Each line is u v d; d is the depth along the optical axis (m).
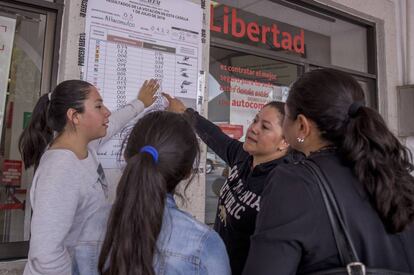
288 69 2.92
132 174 0.78
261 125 1.38
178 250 0.81
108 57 1.83
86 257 0.87
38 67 1.81
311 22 3.14
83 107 1.26
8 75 1.74
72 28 1.76
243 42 2.66
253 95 2.68
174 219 0.85
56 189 1.09
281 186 0.84
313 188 0.82
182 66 2.08
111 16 1.85
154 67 1.98
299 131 0.94
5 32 1.73
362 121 0.82
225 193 1.45
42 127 1.38
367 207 0.81
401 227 0.77
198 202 2.12
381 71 3.50
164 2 2.02
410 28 3.60
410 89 3.44
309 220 0.79
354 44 3.47
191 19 2.13
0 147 1.71
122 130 1.83
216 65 2.50
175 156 0.83
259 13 2.78
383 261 0.79
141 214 0.76
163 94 2.00
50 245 1.04
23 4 1.75
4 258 1.67
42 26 1.82
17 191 1.74
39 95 1.81
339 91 0.87
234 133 2.56
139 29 1.93
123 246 0.75
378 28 3.52
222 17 2.55
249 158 1.46
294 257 0.78
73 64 1.75
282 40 2.92
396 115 3.51
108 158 1.79
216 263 0.83
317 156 0.90
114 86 1.85
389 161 0.80
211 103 2.46
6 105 1.73
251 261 0.82
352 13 3.29
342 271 0.76
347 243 0.77
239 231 1.27
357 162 0.81
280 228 0.79
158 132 0.84
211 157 2.42
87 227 0.91
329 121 0.87
